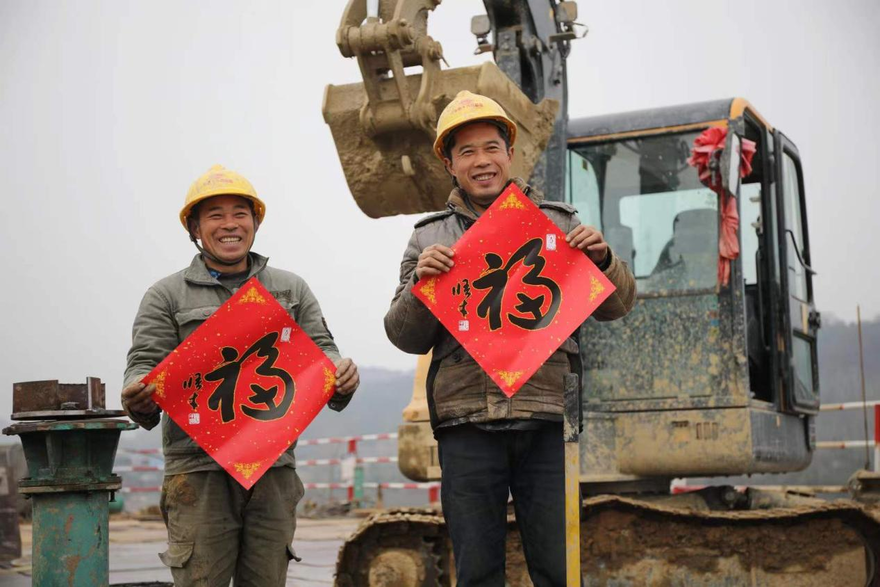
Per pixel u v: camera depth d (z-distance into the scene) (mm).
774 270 7711
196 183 4418
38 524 4957
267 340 4230
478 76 6637
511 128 4355
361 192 7082
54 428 4859
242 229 4410
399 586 7133
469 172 4258
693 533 7090
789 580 6969
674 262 7344
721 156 6945
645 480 7730
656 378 7223
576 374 3949
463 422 4090
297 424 4176
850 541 6945
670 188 7473
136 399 4117
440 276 4008
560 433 4164
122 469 17984
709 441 7043
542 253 3998
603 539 7145
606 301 4168
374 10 6449
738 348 7078
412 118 6566
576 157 7711
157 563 10289
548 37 7707
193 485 4230
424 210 7164
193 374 4160
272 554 4309
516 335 3938
